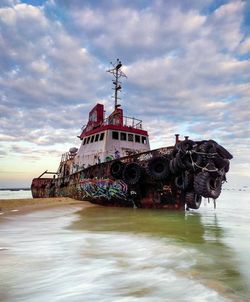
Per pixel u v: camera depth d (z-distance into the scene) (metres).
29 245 6.95
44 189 29.56
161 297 3.80
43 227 9.79
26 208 15.00
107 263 5.42
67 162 26.70
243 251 6.50
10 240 7.55
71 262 5.46
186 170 14.99
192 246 7.04
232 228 10.24
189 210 17.19
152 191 17.02
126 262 5.51
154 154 16.66
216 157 14.25
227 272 4.90
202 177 14.18
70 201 20.00
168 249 6.63
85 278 4.55
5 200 17.30
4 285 4.22
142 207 17.39
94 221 11.66
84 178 20.88
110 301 3.68
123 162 17.80
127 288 4.14
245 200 37.81
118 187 17.86
